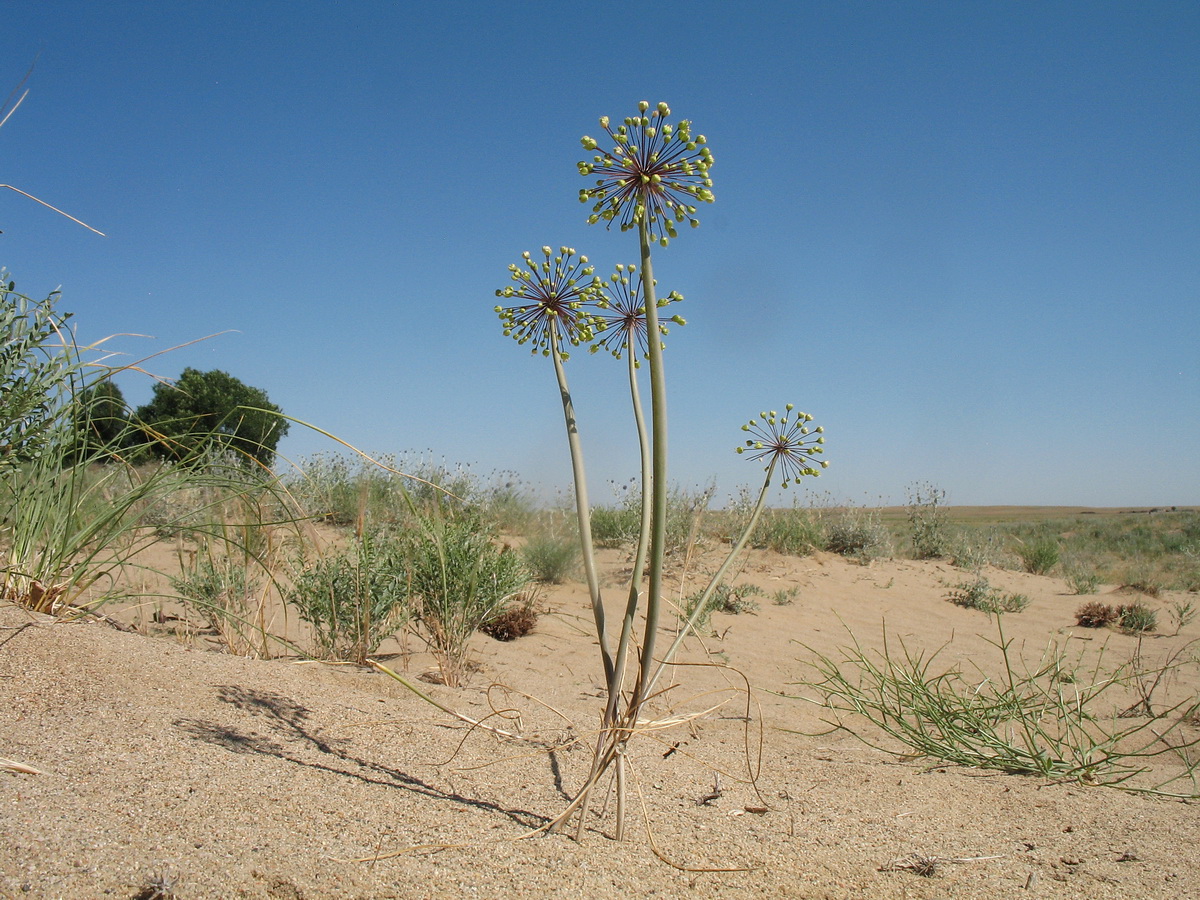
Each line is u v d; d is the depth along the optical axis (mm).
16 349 3395
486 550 5121
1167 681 5754
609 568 8812
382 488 8430
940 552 12727
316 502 6484
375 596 4531
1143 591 10289
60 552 3455
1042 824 2762
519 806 2395
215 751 2410
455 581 4680
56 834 1688
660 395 1959
